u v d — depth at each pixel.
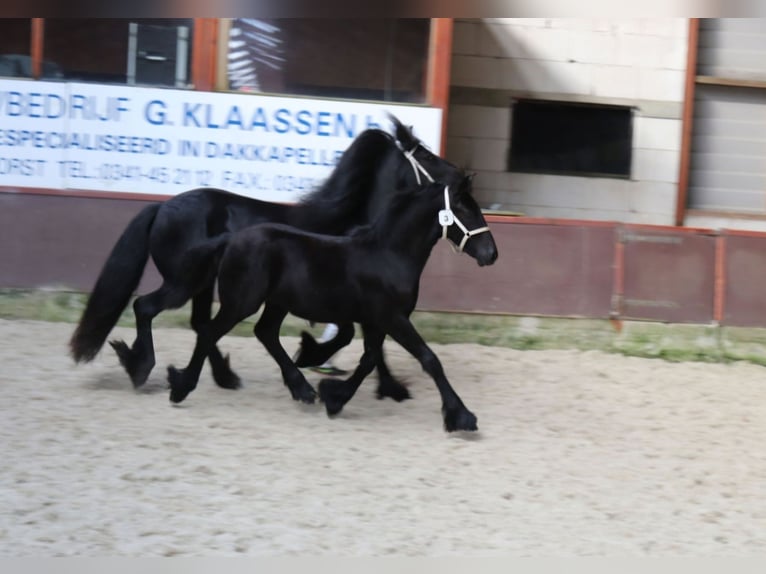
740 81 12.12
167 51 9.47
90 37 9.41
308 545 4.55
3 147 9.39
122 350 6.88
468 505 5.23
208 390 7.24
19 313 9.12
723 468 6.19
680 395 8.08
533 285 9.39
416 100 9.66
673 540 4.93
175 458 5.64
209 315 7.15
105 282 6.91
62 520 4.67
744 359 9.42
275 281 6.41
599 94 12.08
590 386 8.17
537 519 5.10
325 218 7.06
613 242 9.44
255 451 5.87
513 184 12.16
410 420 6.82
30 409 6.44
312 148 9.55
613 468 6.05
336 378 7.48
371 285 6.34
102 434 6.00
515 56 11.99
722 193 12.30
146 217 6.96
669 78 12.09
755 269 9.51
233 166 9.52
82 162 9.44
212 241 6.74
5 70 9.40
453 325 9.34
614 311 9.41
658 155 12.20
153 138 9.46
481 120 12.06
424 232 6.34
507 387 7.98
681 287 9.46
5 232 9.12
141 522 4.71
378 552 4.53
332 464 5.73
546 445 6.45
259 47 9.52
